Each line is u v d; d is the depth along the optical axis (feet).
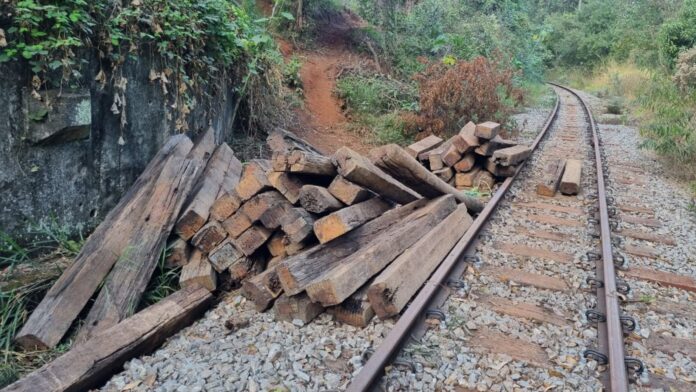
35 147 13.94
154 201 14.52
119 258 13.08
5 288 12.27
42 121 13.79
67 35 14.24
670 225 20.15
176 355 11.00
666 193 24.93
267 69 27.71
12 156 13.48
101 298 12.23
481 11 73.82
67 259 14.20
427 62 42.65
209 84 21.94
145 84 17.44
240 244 14.17
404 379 9.82
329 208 14.23
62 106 14.10
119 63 15.80
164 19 17.83
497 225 19.38
